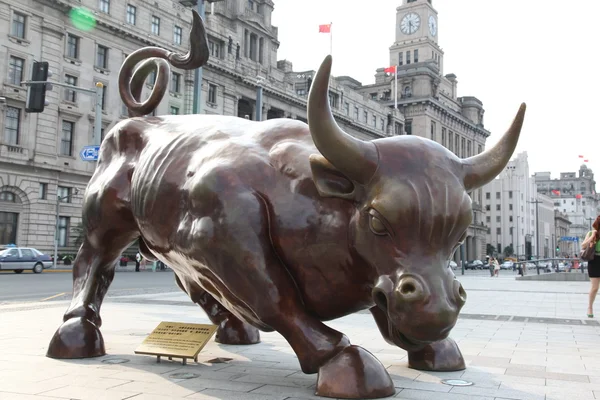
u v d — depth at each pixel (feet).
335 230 10.12
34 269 86.89
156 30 126.93
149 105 16.35
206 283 11.93
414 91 244.83
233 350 15.53
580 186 578.25
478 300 38.32
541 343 17.52
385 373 10.20
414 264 8.86
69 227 111.04
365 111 202.08
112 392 10.30
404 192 9.04
